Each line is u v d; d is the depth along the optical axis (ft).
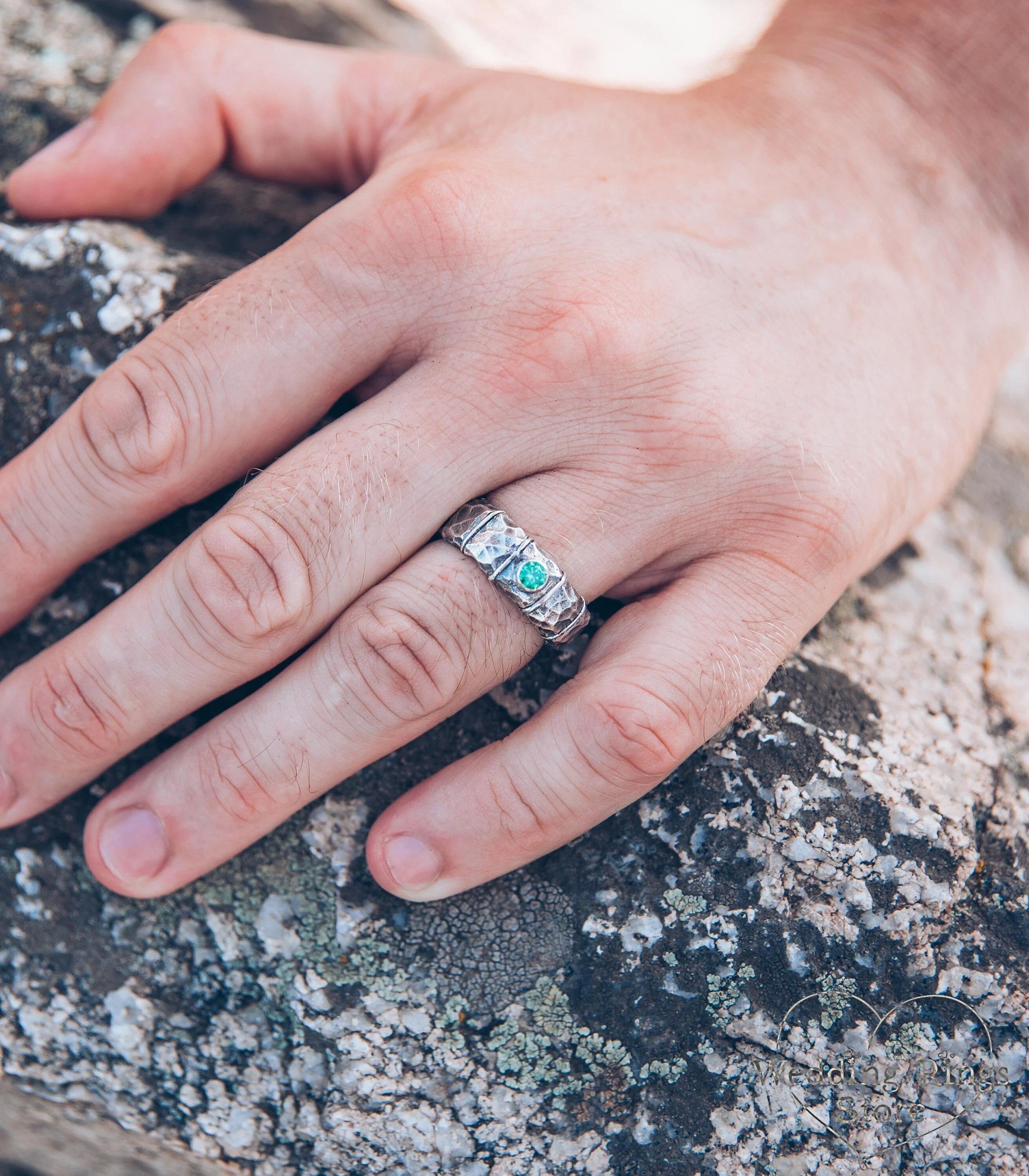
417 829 0.82
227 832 0.82
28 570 0.84
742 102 0.94
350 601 0.82
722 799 0.85
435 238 0.84
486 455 0.82
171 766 0.82
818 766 0.85
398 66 0.93
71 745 0.82
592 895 0.85
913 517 0.92
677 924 0.84
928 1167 0.82
